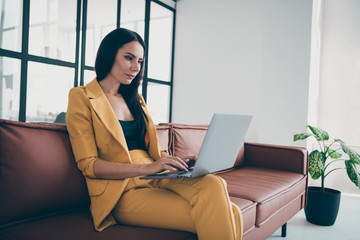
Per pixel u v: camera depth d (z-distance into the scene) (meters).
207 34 4.19
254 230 1.43
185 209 1.01
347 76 3.91
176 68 4.48
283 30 3.49
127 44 1.24
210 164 1.05
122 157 1.16
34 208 1.03
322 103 4.05
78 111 1.12
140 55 1.27
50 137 1.11
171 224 1.03
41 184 1.04
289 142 3.42
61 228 0.97
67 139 1.17
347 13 3.91
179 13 4.45
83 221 1.06
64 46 3.17
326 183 3.73
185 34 4.39
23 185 1.00
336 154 2.46
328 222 2.35
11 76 2.77
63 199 1.11
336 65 3.96
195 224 0.97
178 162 1.03
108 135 1.14
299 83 3.38
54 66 3.09
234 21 3.96
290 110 3.43
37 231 0.94
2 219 0.97
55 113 3.14
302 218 2.55
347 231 2.24
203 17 4.23
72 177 1.13
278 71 3.51
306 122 3.33
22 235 0.91
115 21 3.68
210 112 4.16
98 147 1.15
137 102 1.36
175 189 1.10
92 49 3.45
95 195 1.08
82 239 0.89
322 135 2.46
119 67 1.24
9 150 0.99
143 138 1.33
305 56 3.35
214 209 0.96
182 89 4.42
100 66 1.26
